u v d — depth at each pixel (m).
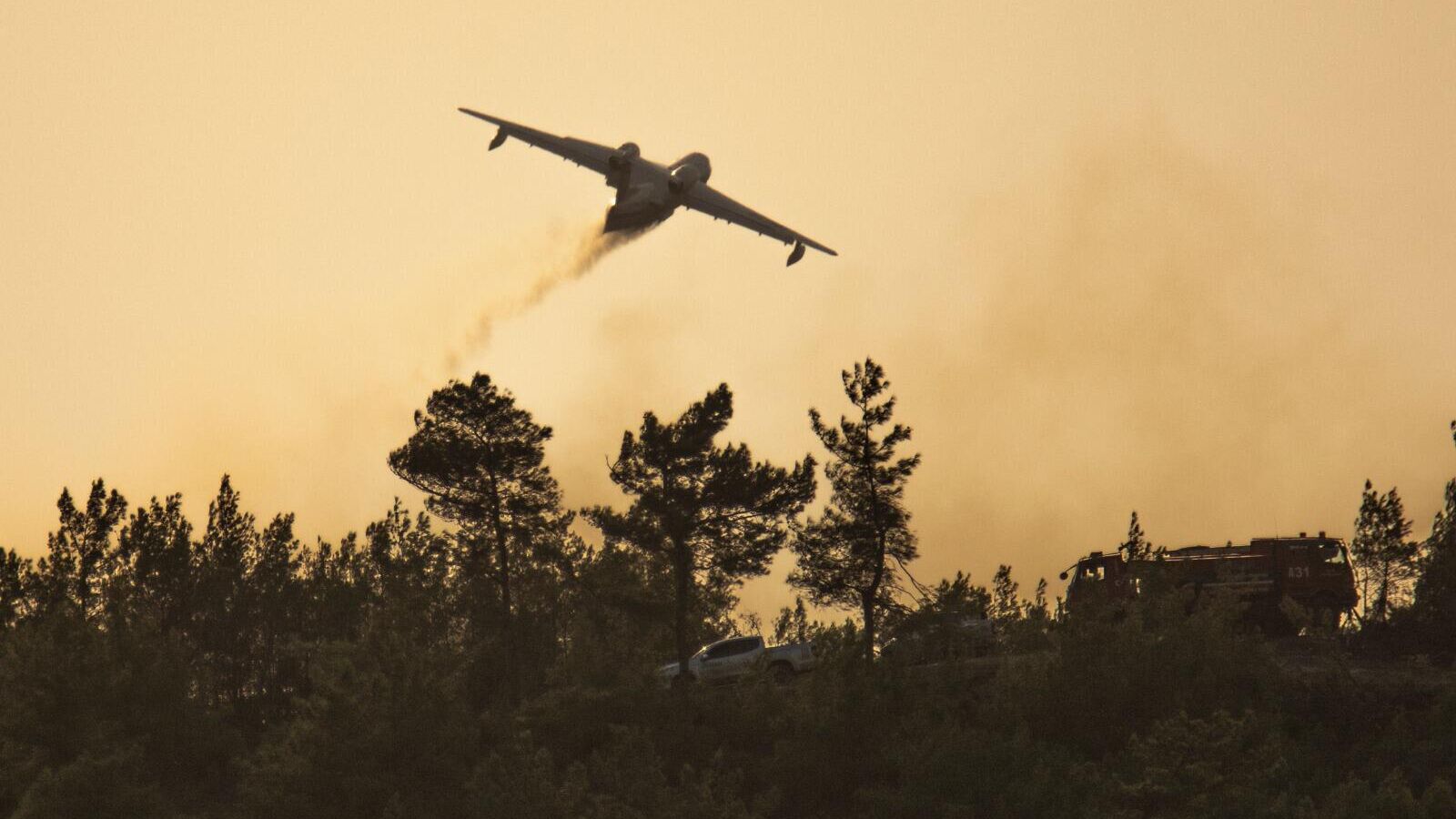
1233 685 175.00
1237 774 135.88
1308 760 150.00
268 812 152.12
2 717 178.00
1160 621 185.25
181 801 179.25
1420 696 164.50
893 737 167.50
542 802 133.12
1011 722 172.38
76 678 179.38
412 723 154.25
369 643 164.38
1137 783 139.38
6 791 167.12
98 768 155.50
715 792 133.25
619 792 135.12
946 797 148.88
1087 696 172.25
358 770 151.75
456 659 166.75
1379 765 147.12
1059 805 142.25
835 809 166.38
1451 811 123.62
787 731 184.50
